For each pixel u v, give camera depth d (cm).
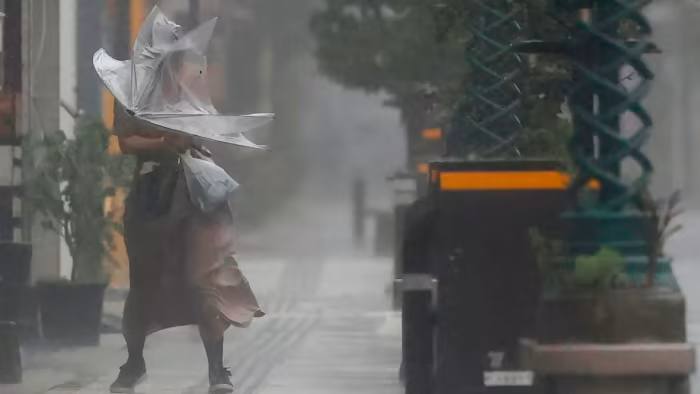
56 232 3828
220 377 2770
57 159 3775
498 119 2925
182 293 2800
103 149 3819
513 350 2103
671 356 1558
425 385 2198
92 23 5138
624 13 1642
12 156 3478
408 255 2248
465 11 3158
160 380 3105
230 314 2766
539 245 1688
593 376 1562
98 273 3856
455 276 2106
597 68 1644
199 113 2778
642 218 1644
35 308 3709
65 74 4528
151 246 2781
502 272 2105
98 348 3762
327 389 3005
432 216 2197
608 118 1644
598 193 1678
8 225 3456
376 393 2927
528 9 2812
